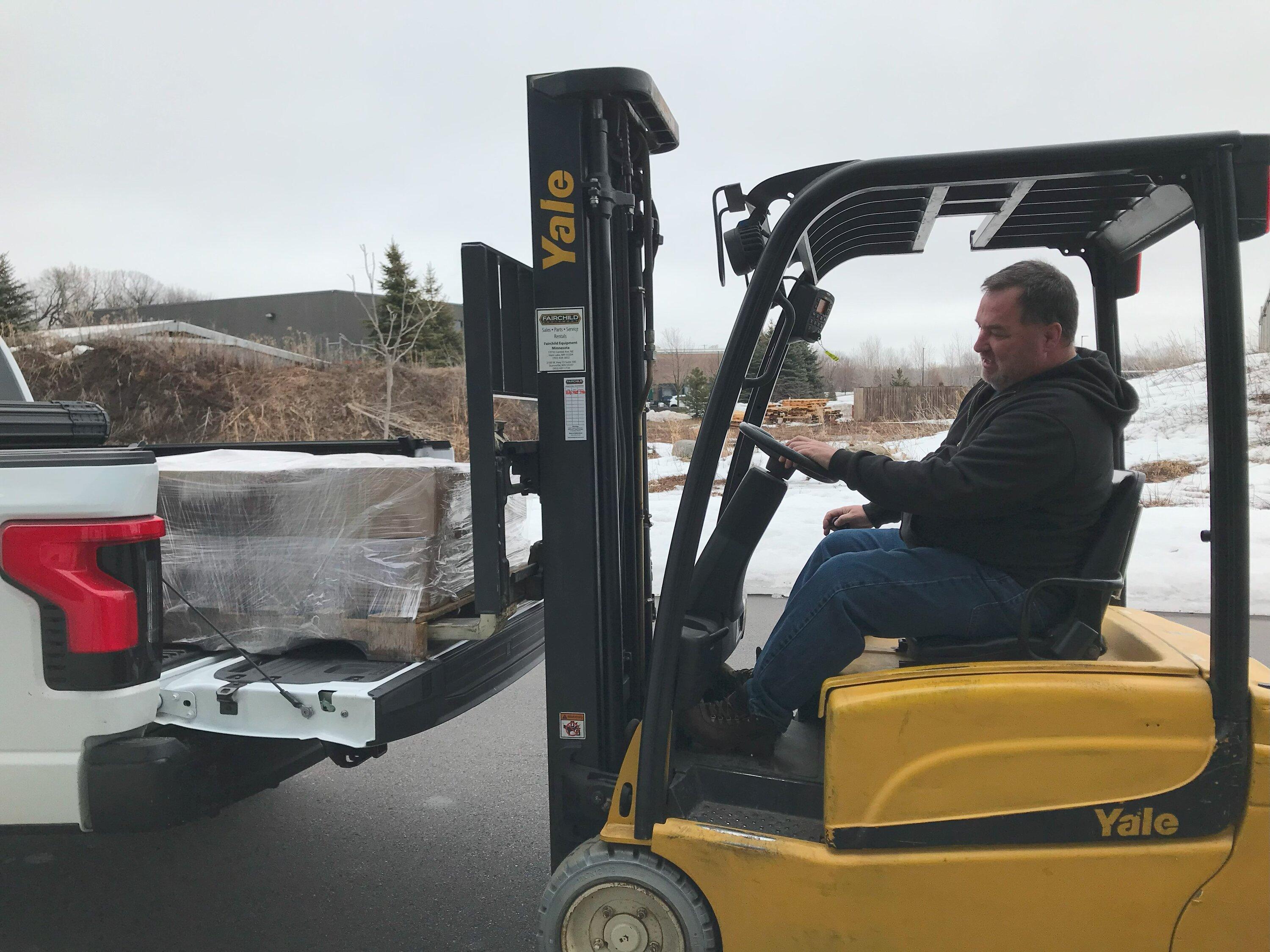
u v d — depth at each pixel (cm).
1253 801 181
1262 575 666
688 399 1762
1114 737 185
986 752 187
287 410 1909
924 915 190
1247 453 178
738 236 240
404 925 266
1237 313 176
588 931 210
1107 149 181
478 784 372
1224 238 176
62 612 209
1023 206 249
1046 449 203
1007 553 216
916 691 189
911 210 259
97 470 210
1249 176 176
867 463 215
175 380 1978
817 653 219
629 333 245
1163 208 230
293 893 285
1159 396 1276
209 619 265
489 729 438
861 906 191
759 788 215
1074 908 186
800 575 267
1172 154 179
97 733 210
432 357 2252
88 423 261
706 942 200
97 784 210
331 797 360
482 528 229
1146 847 184
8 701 212
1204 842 183
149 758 211
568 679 233
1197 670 191
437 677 247
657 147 261
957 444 254
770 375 289
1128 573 680
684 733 237
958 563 218
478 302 220
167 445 405
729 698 232
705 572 237
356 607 253
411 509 251
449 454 387
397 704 229
